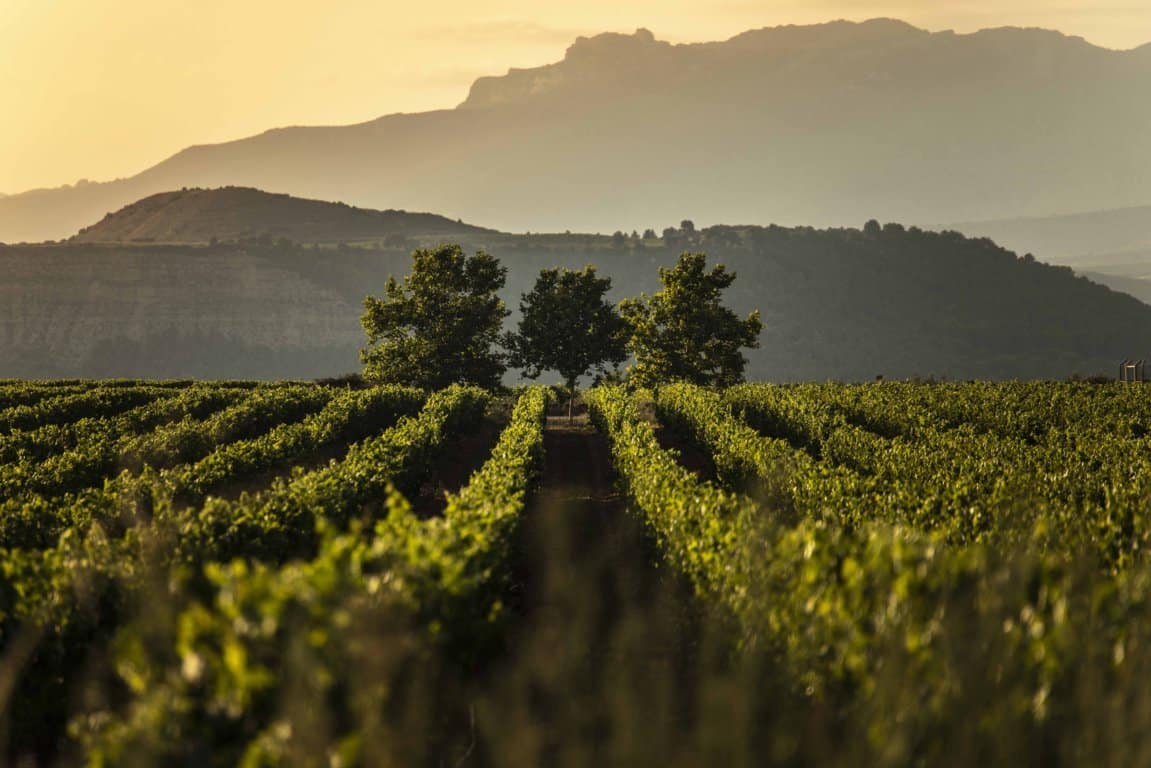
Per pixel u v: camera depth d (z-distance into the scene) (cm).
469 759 1475
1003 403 7100
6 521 2825
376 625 1226
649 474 3544
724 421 5734
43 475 4088
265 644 1162
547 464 6612
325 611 1188
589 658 1678
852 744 1078
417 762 1205
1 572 1892
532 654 1656
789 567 1574
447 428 6306
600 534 3762
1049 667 1136
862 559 1455
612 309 11500
